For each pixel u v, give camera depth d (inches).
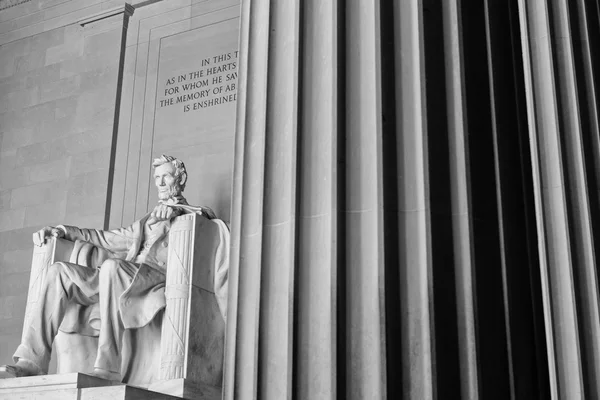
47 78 514.3
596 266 144.7
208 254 326.0
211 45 477.7
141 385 311.1
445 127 149.1
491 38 159.2
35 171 494.6
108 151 476.1
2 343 460.1
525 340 139.2
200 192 447.5
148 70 489.7
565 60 160.2
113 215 463.5
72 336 328.8
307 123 153.6
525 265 144.9
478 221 143.1
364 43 154.8
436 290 136.9
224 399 145.0
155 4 503.2
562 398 138.1
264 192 152.6
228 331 149.8
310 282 142.7
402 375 134.1
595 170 152.8
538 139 155.3
